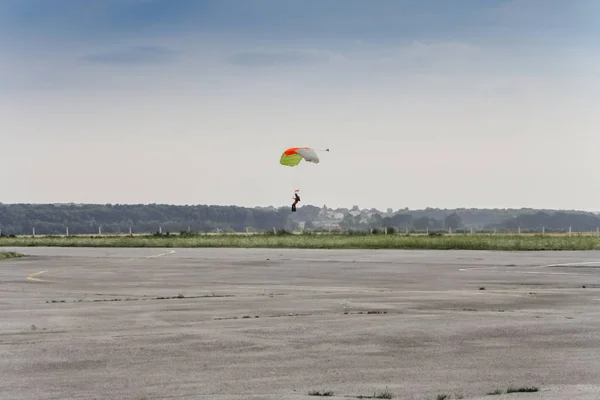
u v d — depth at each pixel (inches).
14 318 872.3
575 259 2037.4
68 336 736.3
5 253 2363.4
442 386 518.0
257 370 572.7
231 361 607.5
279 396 492.1
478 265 1800.0
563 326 781.9
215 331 761.0
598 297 1072.8
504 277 1441.9
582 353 633.6
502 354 630.5
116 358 622.5
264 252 2625.5
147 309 954.1
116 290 1222.9
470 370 568.7
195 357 625.0
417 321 821.9
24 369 581.0
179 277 1493.6
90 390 512.4
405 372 562.9
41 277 1514.5
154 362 604.7
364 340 701.3
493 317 853.8
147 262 2034.9
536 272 1567.4
